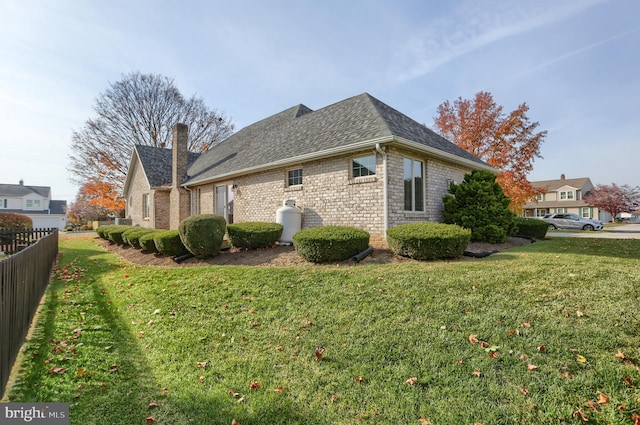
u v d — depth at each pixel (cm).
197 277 673
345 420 255
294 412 268
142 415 274
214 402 287
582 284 459
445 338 355
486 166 1246
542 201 4647
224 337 411
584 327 347
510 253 783
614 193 3678
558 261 616
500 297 437
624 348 308
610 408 245
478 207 999
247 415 267
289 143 1201
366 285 529
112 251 1339
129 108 3027
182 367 350
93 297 638
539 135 1725
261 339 398
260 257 846
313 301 491
